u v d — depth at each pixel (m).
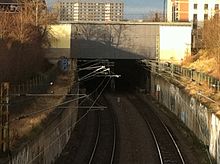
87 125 49.47
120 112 59.12
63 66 68.56
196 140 41.81
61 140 36.75
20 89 41.28
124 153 37.34
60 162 33.84
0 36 48.50
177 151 37.84
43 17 69.62
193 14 140.50
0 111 22.02
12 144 24.08
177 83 58.44
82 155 36.50
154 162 34.62
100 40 73.44
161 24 74.00
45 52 69.12
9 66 42.03
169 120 53.41
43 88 50.12
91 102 67.62
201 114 41.16
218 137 33.72
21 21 53.94
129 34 73.81
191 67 69.38
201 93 44.88
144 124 50.50
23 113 34.44
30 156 25.48
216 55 64.81
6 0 66.56
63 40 72.69
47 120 32.34
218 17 75.75
